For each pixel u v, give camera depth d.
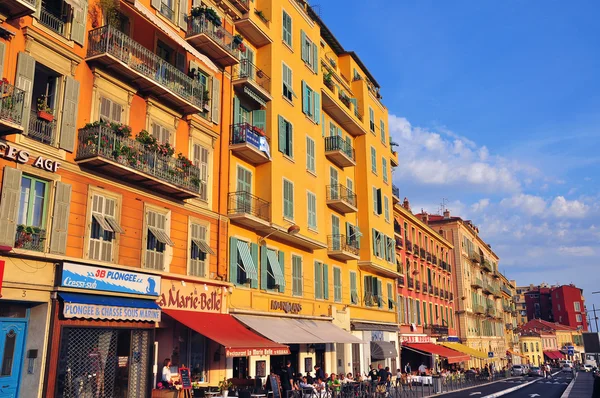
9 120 13.14
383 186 39.84
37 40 15.05
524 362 104.50
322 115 32.88
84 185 16.11
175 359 19.03
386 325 37.81
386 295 39.41
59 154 15.39
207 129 21.75
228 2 24.28
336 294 31.22
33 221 14.66
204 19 21.61
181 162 19.27
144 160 17.48
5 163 13.95
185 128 20.67
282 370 22.58
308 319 27.27
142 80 17.97
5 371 14.07
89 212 16.11
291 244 27.11
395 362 39.69
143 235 17.97
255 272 23.09
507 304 99.06
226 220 22.33
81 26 16.56
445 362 51.97
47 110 15.09
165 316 18.58
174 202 19.56
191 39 21.23
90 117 16.53
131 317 16.52
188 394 17.38
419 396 30.27
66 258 14.95
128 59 17.58
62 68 15.80
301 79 29.22
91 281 15.55
